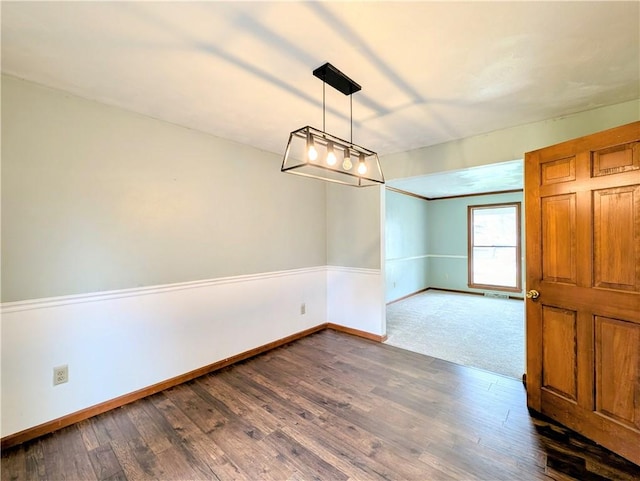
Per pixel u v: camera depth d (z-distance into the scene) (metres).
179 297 2.67
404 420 2.07
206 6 1.30
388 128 2.78
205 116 2.49
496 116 2.52
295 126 2.71
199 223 2.81
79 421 2.10
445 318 4.67
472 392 2.45
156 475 1.62
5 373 1.85
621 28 1.45
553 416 2.05
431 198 7.17
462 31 1.46
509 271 6.23
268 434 1.94
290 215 3.71
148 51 1.63
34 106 1.95
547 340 2.10
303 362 3.06
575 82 1.97
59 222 2.05
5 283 1.86
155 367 2.50
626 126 1.68
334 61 1.72
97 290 2.21
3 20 1.37
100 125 2.23
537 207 2.16
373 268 3.72
